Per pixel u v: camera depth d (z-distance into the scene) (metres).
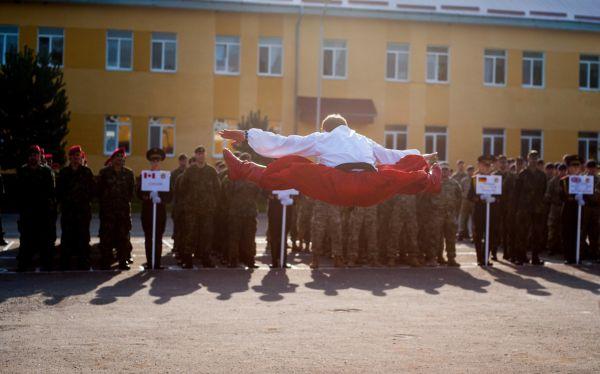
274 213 13.54
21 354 6.85
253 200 13.42
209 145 31.92
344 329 8.12
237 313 8.97
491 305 9.84
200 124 31.83
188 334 7.76
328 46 32.88
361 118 31.84
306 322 8.48
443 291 11.02
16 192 12.48
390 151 6.50
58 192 12.66
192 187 13.16
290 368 6.43
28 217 12.41
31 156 12.48
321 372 6.32
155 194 12.84
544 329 8.28
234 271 12.87
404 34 33.31
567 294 10.88
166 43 31.72
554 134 34.91
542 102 34.75
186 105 31.70
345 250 14.67
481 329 8.25
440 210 14.12
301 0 32.50
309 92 32.44
